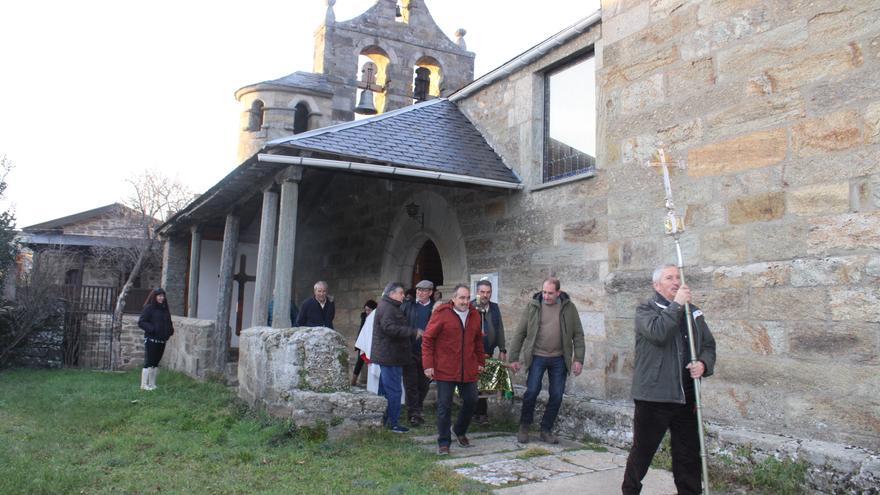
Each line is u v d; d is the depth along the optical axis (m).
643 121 6.32
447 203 9.91
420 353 7.41
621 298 6.39
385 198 11.60
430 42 17.02
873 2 4.56
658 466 5.15
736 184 5.38
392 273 11.22
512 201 8.67
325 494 4.23
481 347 6.03
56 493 4.14
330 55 16.34
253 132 15.87
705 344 4.04
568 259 7.67
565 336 6.18
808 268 4.80
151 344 9.31
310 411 5.88
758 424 5.02
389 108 16.30
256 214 13.84
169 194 26.17
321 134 8.03
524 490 4.49
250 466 4.94
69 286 18.61
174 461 5.06
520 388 7.76
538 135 8.62
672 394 3.84
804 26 4.98
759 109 5.25
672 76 6.04
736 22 5.48
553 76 8.60
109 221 26.25
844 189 4.62
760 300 5.10
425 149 8.66
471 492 4.34
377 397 6.16
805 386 4.74
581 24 7.59
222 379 9.66
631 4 6.56
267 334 6.75
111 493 4.17
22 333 13.53
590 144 7.79
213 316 15.02
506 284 8.63
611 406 6.25
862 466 4.11
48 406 7.64
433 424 7.08
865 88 4.56
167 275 15.25
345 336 12.49
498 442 6.19
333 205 13.49
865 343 4.41
